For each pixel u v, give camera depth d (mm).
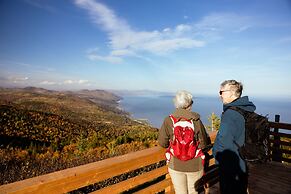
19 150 17953
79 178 2447
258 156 2824
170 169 3184
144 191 3486
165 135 3119
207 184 4734
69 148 18609
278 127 6426
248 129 2857
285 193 4629
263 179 5246
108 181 8234
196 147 3055
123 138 18953
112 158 3049
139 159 3215
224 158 2908
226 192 2980
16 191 1944
